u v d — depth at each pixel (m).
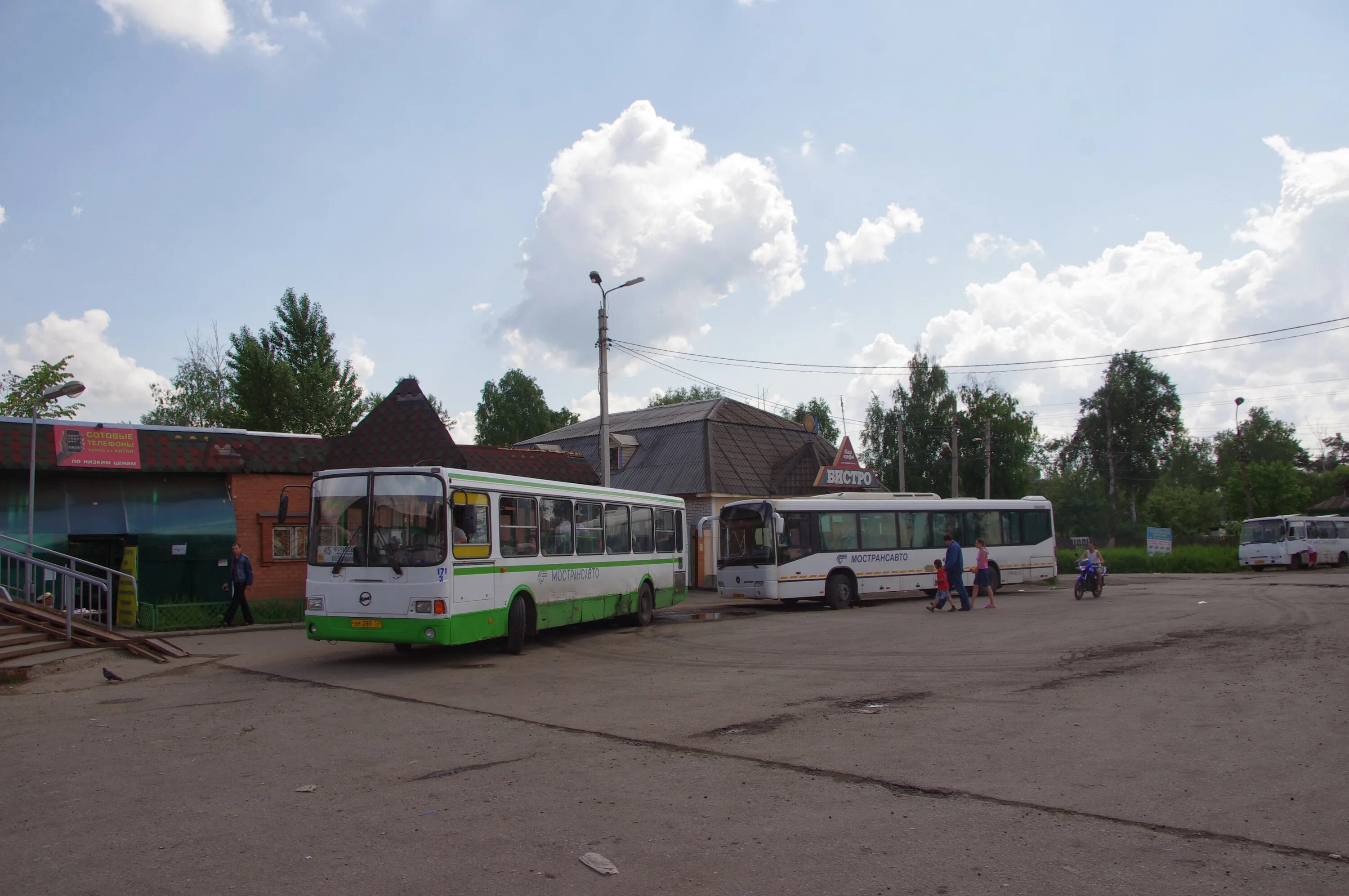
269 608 21.67
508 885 4.84
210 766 7.58
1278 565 41.31
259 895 4.72
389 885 4.86
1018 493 56.69
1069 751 7.64
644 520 20.06
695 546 33.97
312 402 37.62
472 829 5.81
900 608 23.61
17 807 6.41
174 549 21.38
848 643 15.88
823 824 5.82
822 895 4.66
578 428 43.50
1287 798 6.21
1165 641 14.90
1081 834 5.57
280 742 8.52
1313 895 4.59
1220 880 4.80
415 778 7.11
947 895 4.64
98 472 20.84
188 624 20.06
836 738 8.34
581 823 5.91
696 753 7.83
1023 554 28.61
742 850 5.36
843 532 24.84
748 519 24.22
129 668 13.55
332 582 13.51
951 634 16.75
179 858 5.30
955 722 8.96
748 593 23.94
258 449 22.92
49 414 36.38
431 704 10.52
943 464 56.25
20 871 5.11
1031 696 10.27
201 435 22.16
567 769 7.36
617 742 8.35
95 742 8.57
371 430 24.55
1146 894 4.63
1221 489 81.62
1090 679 11.29
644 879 4.91
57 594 19.47
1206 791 6.41
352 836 5.68
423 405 24.73
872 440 58.53
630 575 19.09
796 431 40.31
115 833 5.79
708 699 10.62
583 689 11.47
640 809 6.22
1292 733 8.05
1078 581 24.94
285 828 5.85
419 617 13.05
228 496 22.52
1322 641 14.20
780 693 10.93
